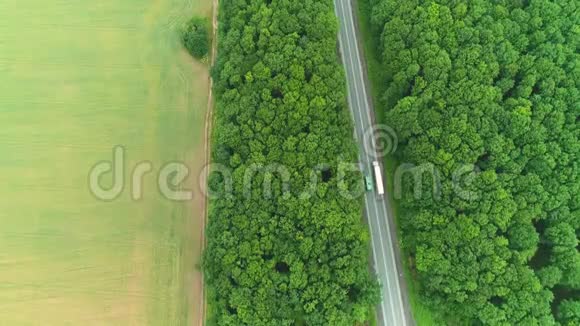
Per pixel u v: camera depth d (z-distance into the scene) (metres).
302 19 77.44
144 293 77.25
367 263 75.88
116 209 80.94
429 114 72.31
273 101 73.69
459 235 69.19
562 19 75.31
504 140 70.88
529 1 77.69
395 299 75.62
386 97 78.25
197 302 76.69
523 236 68.38
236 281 69.19
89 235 79.81
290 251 70.31
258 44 77.25
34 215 80.81
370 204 79.19
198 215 80.31
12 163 83.38
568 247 69.19
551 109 71.31
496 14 76.00
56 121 85.50
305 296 69.12
